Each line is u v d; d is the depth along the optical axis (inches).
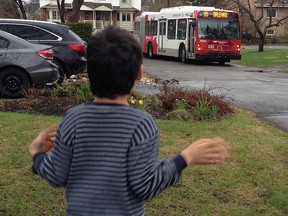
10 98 405.4
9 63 401.1
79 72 492.4
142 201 77.0
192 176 199.5
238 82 618.5
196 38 948.0
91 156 75.7
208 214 165.9
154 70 817.5
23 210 165.3
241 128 291.9
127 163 74.4
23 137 252.1
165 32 1112.2
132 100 331.6
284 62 1053.8
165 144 245.4
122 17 2768.2
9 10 1654.8
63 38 491.8
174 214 164.9
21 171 201.9
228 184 192.5
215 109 319.3
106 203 75.0
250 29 2409.0
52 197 176.7
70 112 80.0
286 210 170.6
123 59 76.5
